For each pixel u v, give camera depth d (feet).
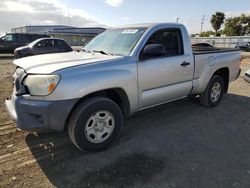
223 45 153.28
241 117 15.98
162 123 14.67
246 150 11.55
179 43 14.28
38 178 9.27
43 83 9.57
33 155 10.86
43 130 9.96
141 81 12.11
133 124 14.46
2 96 20.26
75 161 10.41
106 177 9.33
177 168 9.95
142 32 12.91
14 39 62.75
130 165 10.12
